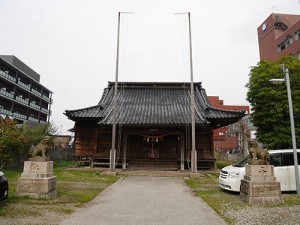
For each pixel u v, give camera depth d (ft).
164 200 29.68
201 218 21.89
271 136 58.70
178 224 20.17
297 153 35.09
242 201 28.94
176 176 55.47
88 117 68.33
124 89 89.45
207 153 68.85
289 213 22.95
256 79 60.90
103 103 77.36
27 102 163.94
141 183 44.57
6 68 142.61
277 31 126.62
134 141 72.38
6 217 20.79
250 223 20.17
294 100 56.95
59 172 56.34
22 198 27.58
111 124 63.67
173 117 68.18
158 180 48.96
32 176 28.40
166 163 69.97
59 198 28.99
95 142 71.20
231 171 34.76
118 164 68.80
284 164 34.24
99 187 38.75
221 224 20.17
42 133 64.28
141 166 69.56
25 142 52.85
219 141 192.65
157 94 86.48
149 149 71.87
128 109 74.84
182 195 33.04
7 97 140.46
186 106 76.84
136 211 24.25
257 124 61.72
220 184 36.35
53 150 94.63
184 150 68.44
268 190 27.50
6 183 25.95
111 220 21.08
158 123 63.57
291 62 61.41
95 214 22.85
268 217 21.74
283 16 129.90
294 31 108.27
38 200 27.17
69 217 21.59
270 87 58.49
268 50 131.03
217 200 29.53
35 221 20.06
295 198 29.58
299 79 57.26
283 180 33.55
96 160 71.67
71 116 67.56
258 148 29.12
